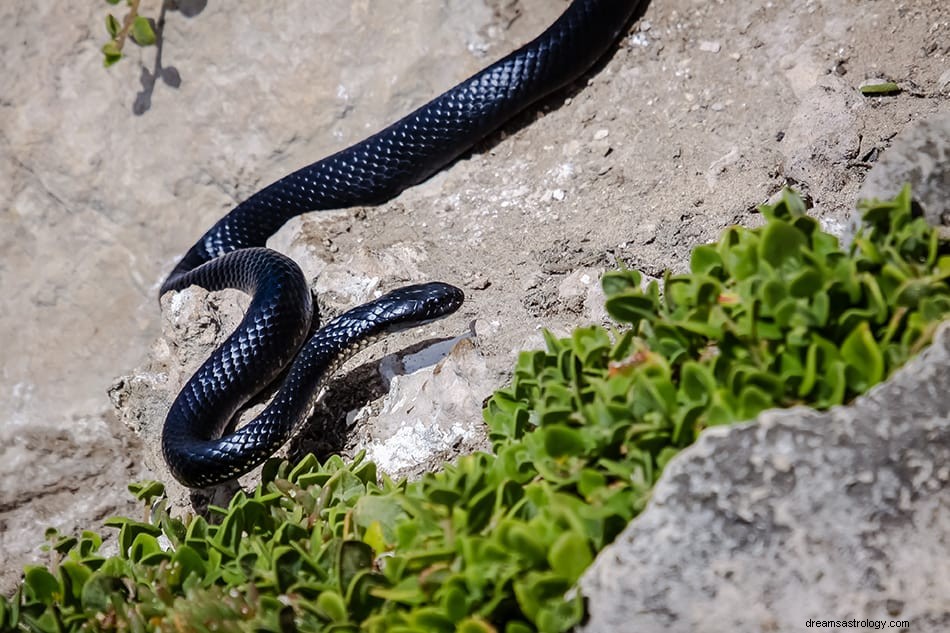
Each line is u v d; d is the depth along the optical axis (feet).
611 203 40.52
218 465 36.35
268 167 48.11
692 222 37.17
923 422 19.63
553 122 45.39
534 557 20.12
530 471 23.07
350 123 47.52
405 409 35.94
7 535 50.06
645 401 21.59
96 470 50.55
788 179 36.99
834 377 21.15
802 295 21.74
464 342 34.99
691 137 41.57
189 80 48.60
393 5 47.37
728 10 45.06
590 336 25.17
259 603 22.62
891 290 22.16
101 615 24.50
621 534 20.11
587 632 19.65
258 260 41.65
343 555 22.18
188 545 26.05
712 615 19.24
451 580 20.34
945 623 18.85
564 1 47.21
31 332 51.16
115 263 50.34
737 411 21.04
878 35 40.81
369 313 37.11
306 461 29.58
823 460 19.54
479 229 42.37
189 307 42.29
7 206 51.01
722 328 21.89
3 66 50.60
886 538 19.19
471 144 45.37
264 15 47.80
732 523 19.47
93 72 49.83
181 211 49.49
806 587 19.15
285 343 39.88
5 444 50.83
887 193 25.64
